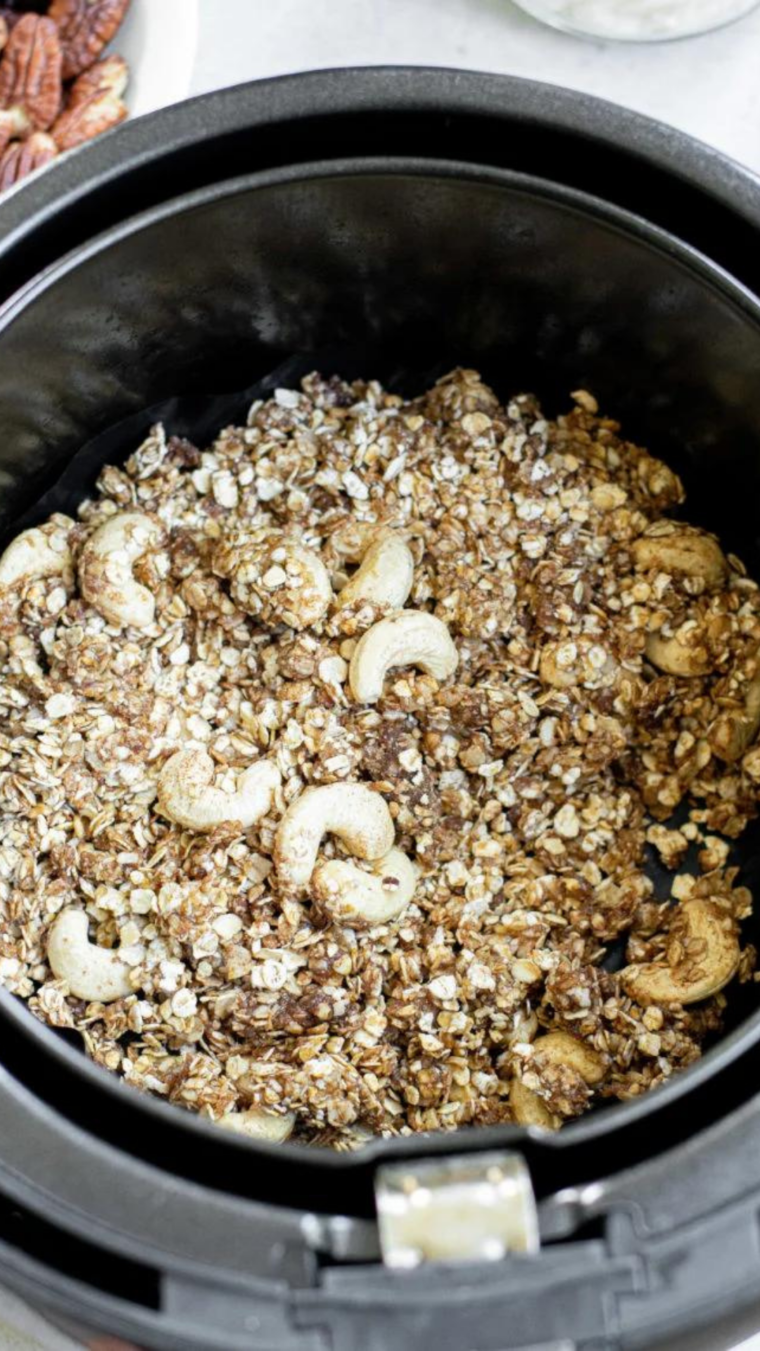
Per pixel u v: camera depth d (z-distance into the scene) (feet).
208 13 1.77
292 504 1.60
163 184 1.44
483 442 1.61
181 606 1.57
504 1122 1.45
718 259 1.47
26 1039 1.28
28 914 1.49
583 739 1.55
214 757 1.53
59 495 1.63
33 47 1.76
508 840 1.55
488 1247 1.12
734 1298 1.13
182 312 1.54
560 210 1.43
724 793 1.58
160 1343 1.13
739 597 1.59
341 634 1.54
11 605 1.56
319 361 1.67
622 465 1.64
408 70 1.41
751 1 1.71
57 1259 1.21
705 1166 1.17
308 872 1.47
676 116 1.75
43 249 1.42
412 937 1.49
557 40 1.76
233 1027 1.47
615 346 1.58
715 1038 1.52
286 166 1.42
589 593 1.59
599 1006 1.48
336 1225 1.16
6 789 1.53
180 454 1.63
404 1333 1.12
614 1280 1.13
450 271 1.55
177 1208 1.17
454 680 1.56
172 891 1.48
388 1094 1.47
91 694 1.55
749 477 1.58
